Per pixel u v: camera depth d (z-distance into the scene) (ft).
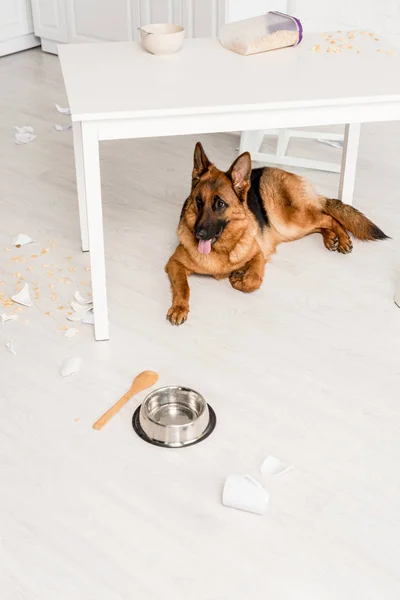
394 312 9.01
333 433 7.20
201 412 7.27
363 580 5.81
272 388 7.75
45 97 15.38
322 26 15.48
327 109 7.91
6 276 9.60
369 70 8.56
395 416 7.43
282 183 10.11
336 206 10.18
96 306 8.21
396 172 12.41
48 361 8.12
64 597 5.64
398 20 14.82
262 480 6.67
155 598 5.64
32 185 11.94
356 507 6.44
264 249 9.88
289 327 8.71
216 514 6.36
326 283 9.53
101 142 13.42
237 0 13.98
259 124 7.85
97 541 6.09
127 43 9.49
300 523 6.28
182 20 14.87
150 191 11.78
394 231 10.67
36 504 6.41
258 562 5.93
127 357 8.18
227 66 8.67
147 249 10.23
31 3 17.53
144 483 6.64
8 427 7.23
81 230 10.00
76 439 7.10
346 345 8.43
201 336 8.52
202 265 9.29
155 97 7.70
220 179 8.87
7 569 5.85
